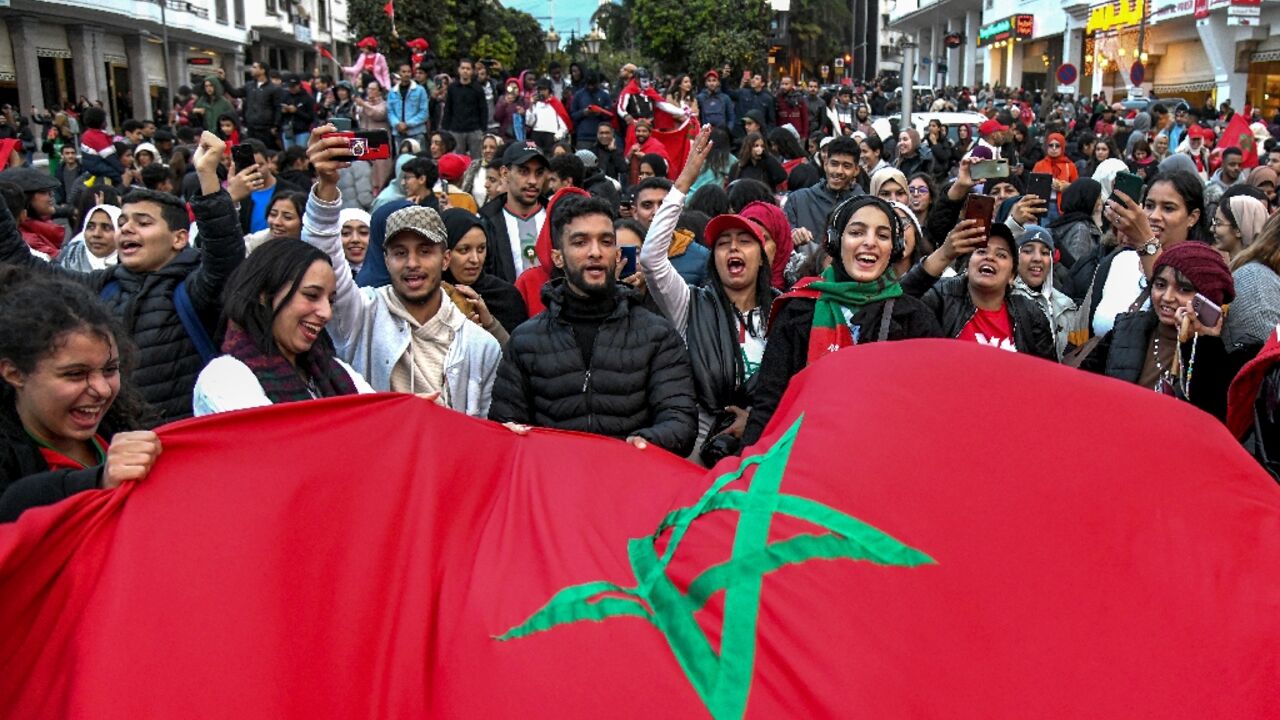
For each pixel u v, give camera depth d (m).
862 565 2.69
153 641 2.64
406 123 16.20
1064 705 2.46
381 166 12.70
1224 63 30.92
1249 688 2.54
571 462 3.71
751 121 12.03
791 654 2.50
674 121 12.93
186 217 4.82
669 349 4.39
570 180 8.38
